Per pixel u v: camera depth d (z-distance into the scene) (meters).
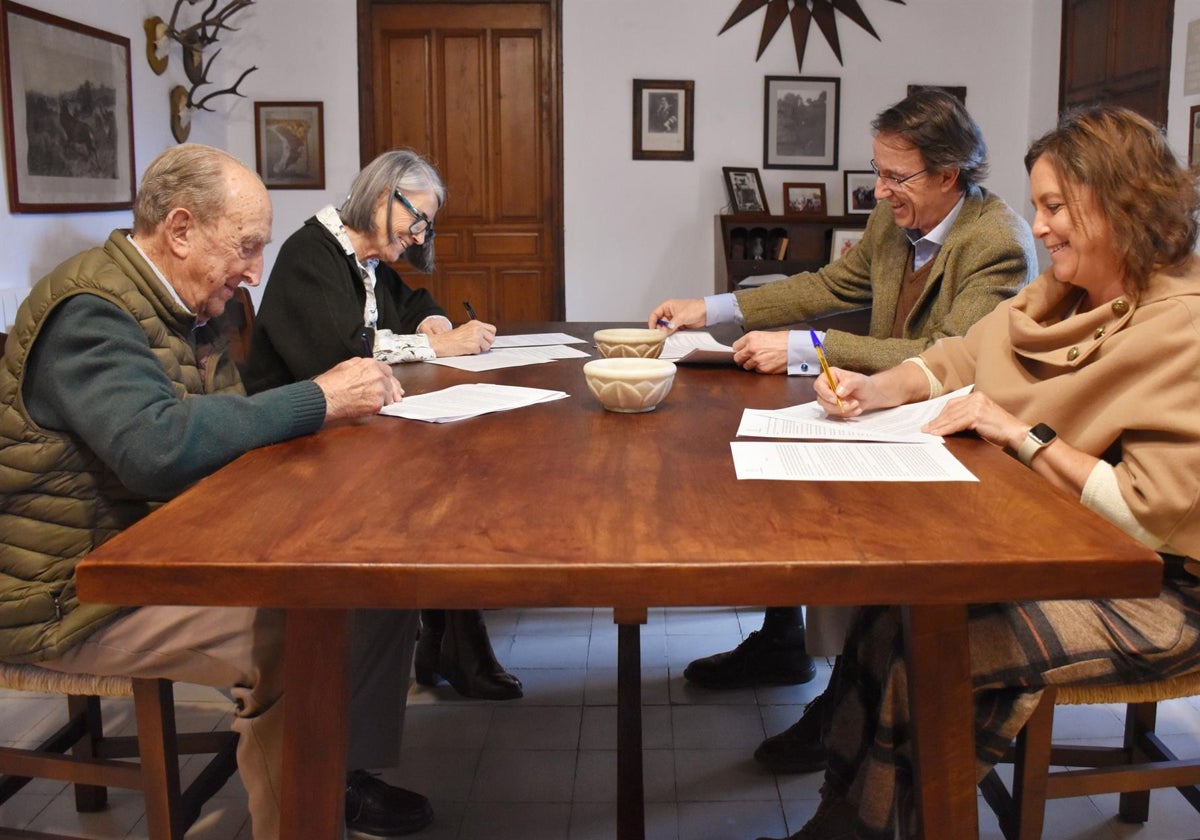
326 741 1.24
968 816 1.29
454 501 1.29
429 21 6.00
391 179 2.58
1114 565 1.07
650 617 3.12
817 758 2.23
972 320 2.10
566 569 1.07
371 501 1.29
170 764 1.60
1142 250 1.47
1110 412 1.45
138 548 1.13
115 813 2.12
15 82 4.02
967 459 1.47
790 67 6.05
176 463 1.47
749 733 2.42
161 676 1.56
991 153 6.12
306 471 1.44
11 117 3.99
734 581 1.07
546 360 2.53
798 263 5.79
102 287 1.54
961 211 2.31
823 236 5.84
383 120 6.08
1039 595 1.08
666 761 2.29
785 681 2.64
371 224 2.60
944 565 1.07
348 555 1.10
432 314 3.07
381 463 1.48
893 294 2.50
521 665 2.80
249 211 1.64
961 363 1.88
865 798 1.44
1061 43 5.58
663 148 6.10
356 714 1.87
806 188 6.06
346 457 1.52
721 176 6.12
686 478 1.39
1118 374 1.48
